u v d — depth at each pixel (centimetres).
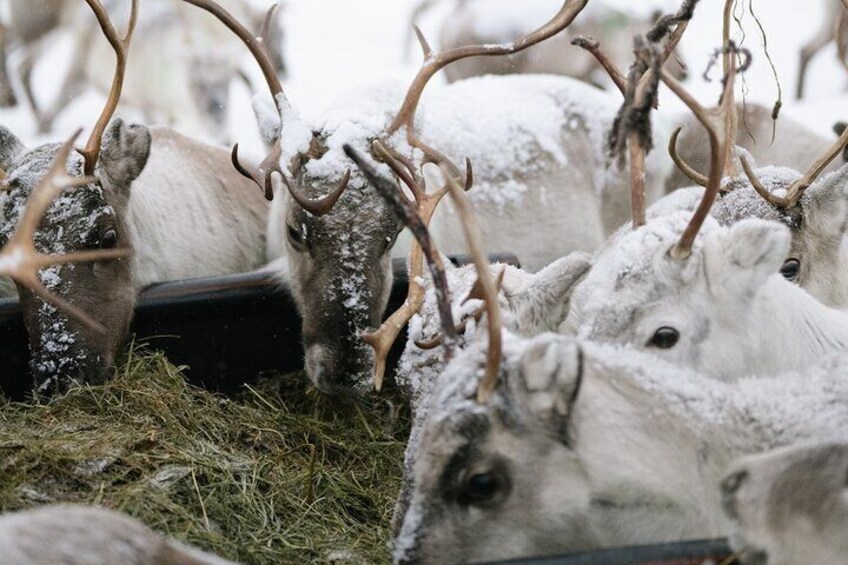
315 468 1180
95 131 1209
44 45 2862
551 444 809
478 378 815
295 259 1285
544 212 1579
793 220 1171
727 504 773
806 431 832
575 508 812
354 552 1052
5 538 650
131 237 1305
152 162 1491
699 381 859
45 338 1194
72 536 669
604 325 938
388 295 1284
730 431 834
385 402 1300
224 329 1312
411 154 1253
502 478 805
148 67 2764
